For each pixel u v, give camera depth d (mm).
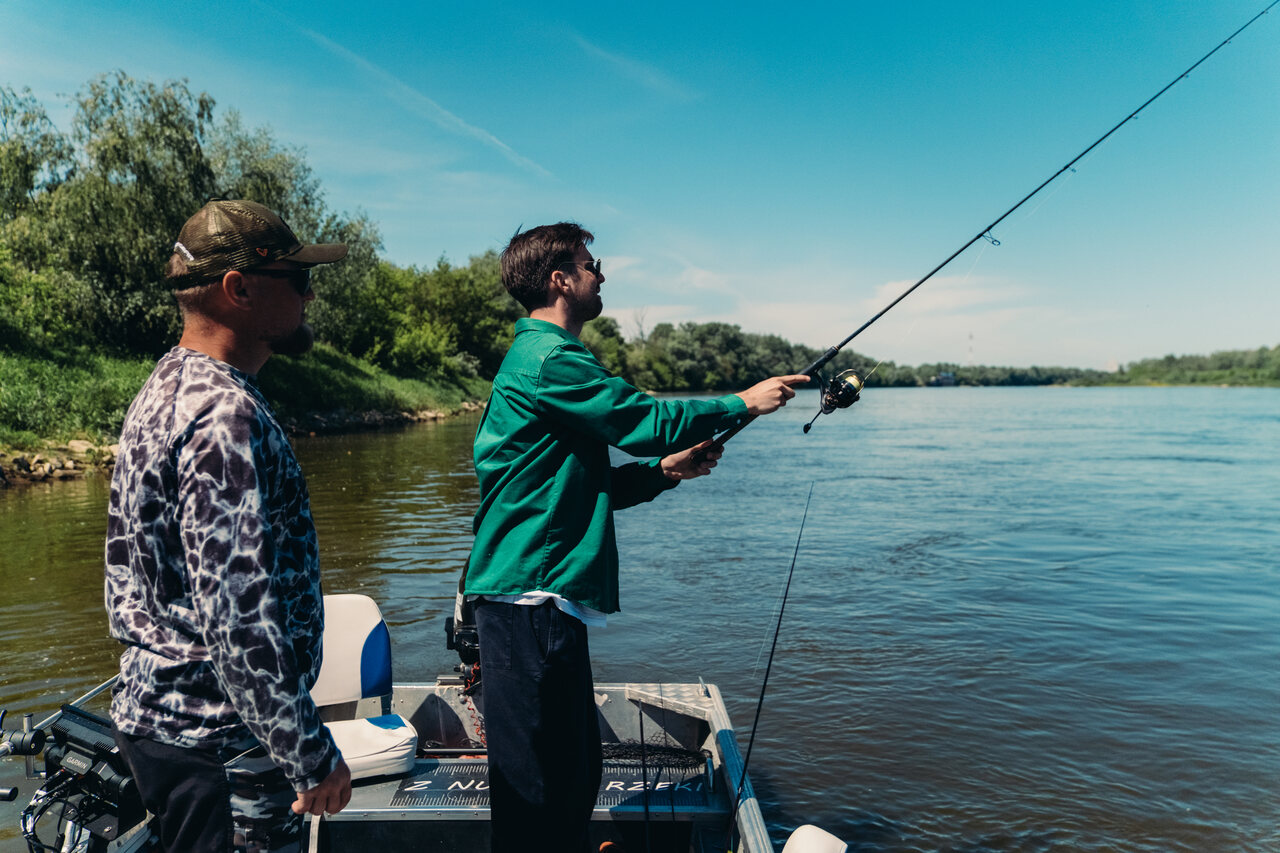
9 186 24906
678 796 2576
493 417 1961
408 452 21078
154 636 1377
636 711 3250
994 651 6020
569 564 1888
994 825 3799
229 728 1385
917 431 33812
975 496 14016
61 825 1638
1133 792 4078
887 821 3830
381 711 3049
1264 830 3770
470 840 2439
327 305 34906
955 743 4574
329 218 33844
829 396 2244
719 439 2172
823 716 4910
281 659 1290
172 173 24578
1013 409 57688
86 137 24266
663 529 10891
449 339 56281
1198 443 26984
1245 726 4797
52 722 1765
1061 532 10633
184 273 1448
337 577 8047
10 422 18125
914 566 8711
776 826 3781
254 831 1405
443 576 8086
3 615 6742
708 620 6762
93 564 8508
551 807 1888
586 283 2037
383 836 2447
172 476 1326
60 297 23359
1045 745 4555
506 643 1881
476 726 3215
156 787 1396
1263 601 7352
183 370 1385
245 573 1282
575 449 1919
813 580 8094
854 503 13195
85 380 21031
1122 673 5598
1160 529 10852
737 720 4859
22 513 11703
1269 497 13922
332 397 31531
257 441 1351
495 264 65875
